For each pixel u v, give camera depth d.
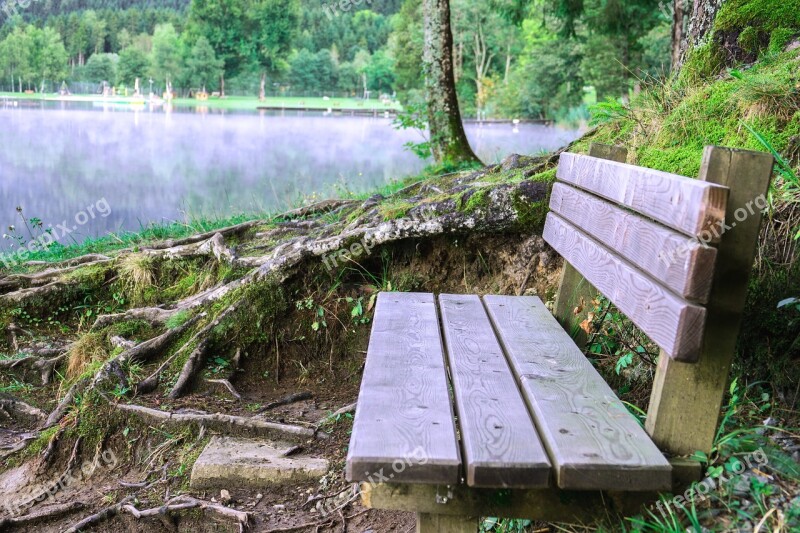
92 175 11.63
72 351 4.45
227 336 4.23
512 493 1.73
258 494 3.02
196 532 2.86
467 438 1.66
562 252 2.87
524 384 2.04
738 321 1.75
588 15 14.84
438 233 4.15
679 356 1.59
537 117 45.75
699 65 4.14
